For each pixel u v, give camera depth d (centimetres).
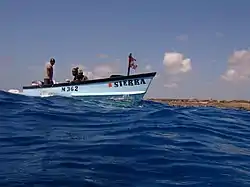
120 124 1106
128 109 1634
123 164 630
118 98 1909
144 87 1883
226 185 549
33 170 576
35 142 793
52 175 550
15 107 1373
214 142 898
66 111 1383
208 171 617
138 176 567
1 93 1834
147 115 1351
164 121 1201
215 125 1212
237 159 723
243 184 558
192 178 574
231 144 893
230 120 1409
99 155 690
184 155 722
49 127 1005
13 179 526
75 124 1087
